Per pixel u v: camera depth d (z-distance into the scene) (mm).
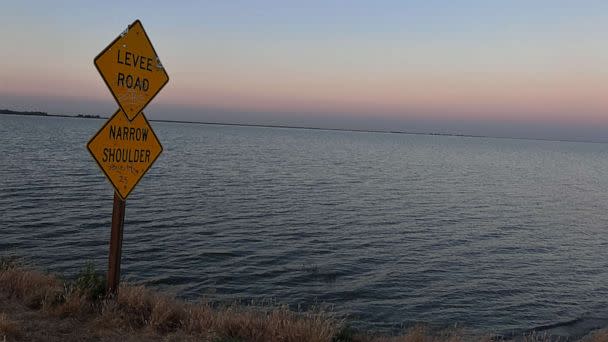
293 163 57375
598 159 127062
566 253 20453
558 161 104688
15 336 4984
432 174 53938
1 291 6715
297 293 13672
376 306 13070
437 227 24125
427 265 17344
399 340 7605
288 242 19312
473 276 16422
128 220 21375
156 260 15836
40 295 6418
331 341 6145
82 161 43688
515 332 11984
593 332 10992
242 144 100188
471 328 11961
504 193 40156
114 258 6258
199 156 59781
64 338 5168
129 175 6043
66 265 14445
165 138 109438
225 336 5598
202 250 17250
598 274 17578
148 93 6082
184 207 25062
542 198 38406
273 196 30688
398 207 29422
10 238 17141
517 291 15156
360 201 30797
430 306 13367
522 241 22203
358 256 17922
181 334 5621
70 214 21391
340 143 145500
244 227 21375
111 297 6234
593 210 33094
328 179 42312
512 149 184125
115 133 5777
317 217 24578
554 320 12961
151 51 6035
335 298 13484
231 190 32156
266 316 6586
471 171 62062
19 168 35656
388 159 77000
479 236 22688
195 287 13609
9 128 106688
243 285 14062
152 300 6453
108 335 5375
